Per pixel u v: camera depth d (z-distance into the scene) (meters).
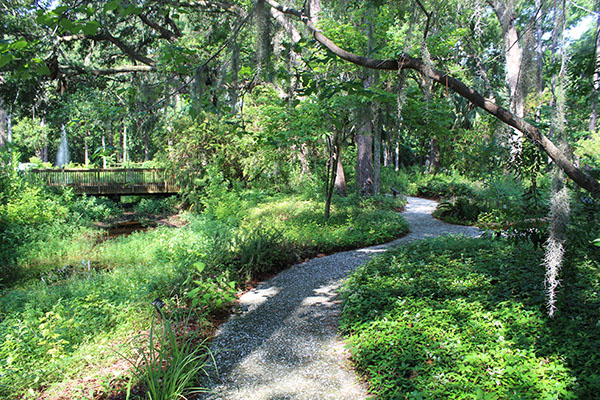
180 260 7.54
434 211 15.91
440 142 12.34
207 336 4.66
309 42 4.10
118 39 11.61
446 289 5.18
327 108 8.59
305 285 6.75
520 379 2.95
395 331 4.03
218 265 6.75
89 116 4.69
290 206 15.44
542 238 3.62
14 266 10.30
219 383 3.64
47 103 10.17
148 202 21.30
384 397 3.12
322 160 19.03
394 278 5.90
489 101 3.18
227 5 5.00
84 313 5.20
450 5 5.28
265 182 20.61
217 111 4.30
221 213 14.31
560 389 2.73
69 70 10.67
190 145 18.94
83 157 43.44
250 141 16.16
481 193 15.73
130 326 4.79
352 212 13.29
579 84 3.57
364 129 17.11
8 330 4.69
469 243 8.00
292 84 5.93
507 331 3.73
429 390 2.97
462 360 3.34
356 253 9.04
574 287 4.42
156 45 12.15
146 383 3.46
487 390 2.88
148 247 11.15
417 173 28.44
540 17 3.18
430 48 8.81
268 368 3.91
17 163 14.52
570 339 3.37
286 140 9.99
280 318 5.26
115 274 7.93
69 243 12.46
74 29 2.70
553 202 2.72
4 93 8.86
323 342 4.44
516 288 4.81
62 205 16.27
